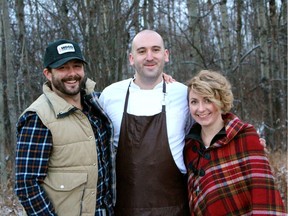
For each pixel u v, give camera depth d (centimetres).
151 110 292
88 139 261
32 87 1031
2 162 766
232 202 248
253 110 1267
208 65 910
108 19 811
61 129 254
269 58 1133
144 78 296
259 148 252
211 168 257
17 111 962
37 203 248
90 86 280
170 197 282
